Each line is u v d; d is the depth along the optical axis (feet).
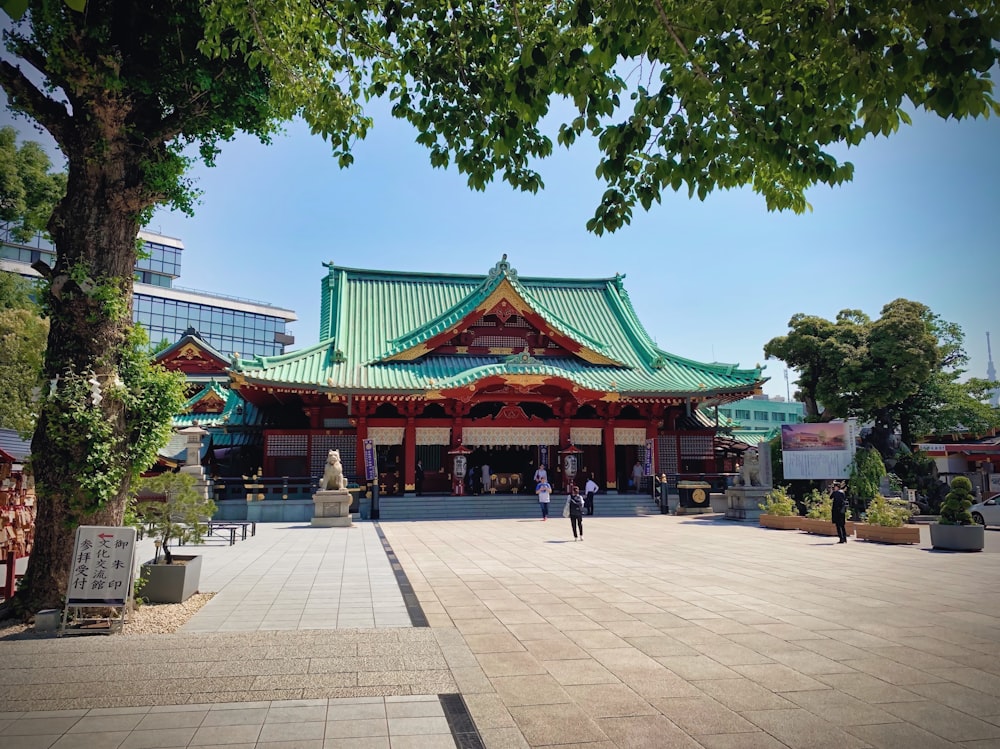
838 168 25.50
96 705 20.97
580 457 137.69
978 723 20.08
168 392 36.11
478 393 125.08
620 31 24.40
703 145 26.21
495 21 31.55
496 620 33.19
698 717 20.47
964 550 62.44
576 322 154.61
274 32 36.17
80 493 32.83
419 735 18.84
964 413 146.72
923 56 20.44
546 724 19.83
